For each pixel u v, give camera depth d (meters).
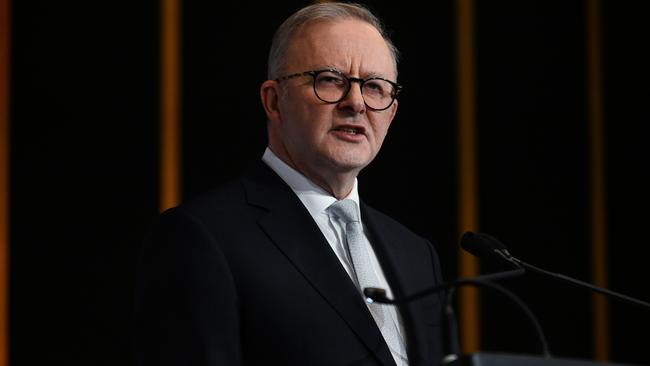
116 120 9.80
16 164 9.50
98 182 9.68
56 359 9.33
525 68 11.34
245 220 4.74
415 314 4.98
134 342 4.46
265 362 4.40
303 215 4.88
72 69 9.77
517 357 2.98
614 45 11.52
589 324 11.06
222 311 4.36
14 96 9.58
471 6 11.24
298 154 5.02
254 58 10.23
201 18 10.16
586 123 11.40
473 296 10.81
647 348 11.04
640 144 11.30
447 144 10.91
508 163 11.12
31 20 9.73
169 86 9.97
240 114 10.11
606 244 11.24
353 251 4.95
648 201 11.23
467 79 11.09
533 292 10.98
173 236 4.54
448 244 10.74
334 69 4.91
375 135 4.99
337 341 4.48
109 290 9.54
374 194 10.57
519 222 11.04
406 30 10.98
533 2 11.46
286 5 10.38
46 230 9.48
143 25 10.01
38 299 9.38
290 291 4.54
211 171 9.96
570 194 11.24
